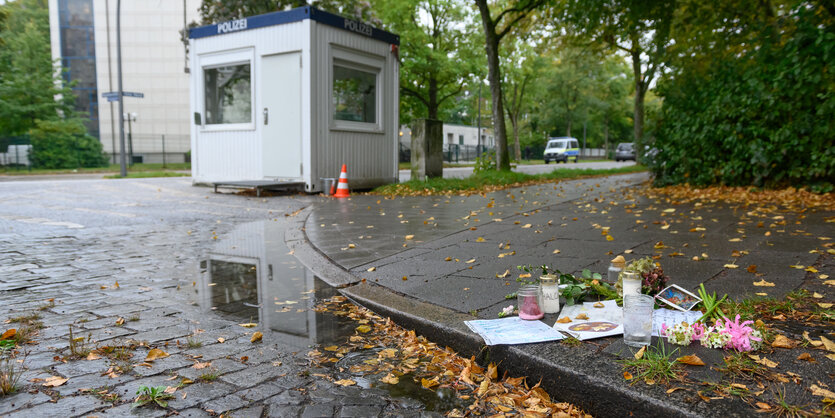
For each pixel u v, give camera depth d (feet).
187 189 45.11
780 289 12.19
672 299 11.17
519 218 25.17
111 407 8.04
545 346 9.47
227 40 43.78
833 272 13.50
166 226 26.17
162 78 142.10
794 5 31.30
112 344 10.69
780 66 31.24
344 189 38.86
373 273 16.11
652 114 41.50
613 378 8.07
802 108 30.45
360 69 43.83
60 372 9.26
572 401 8.39
